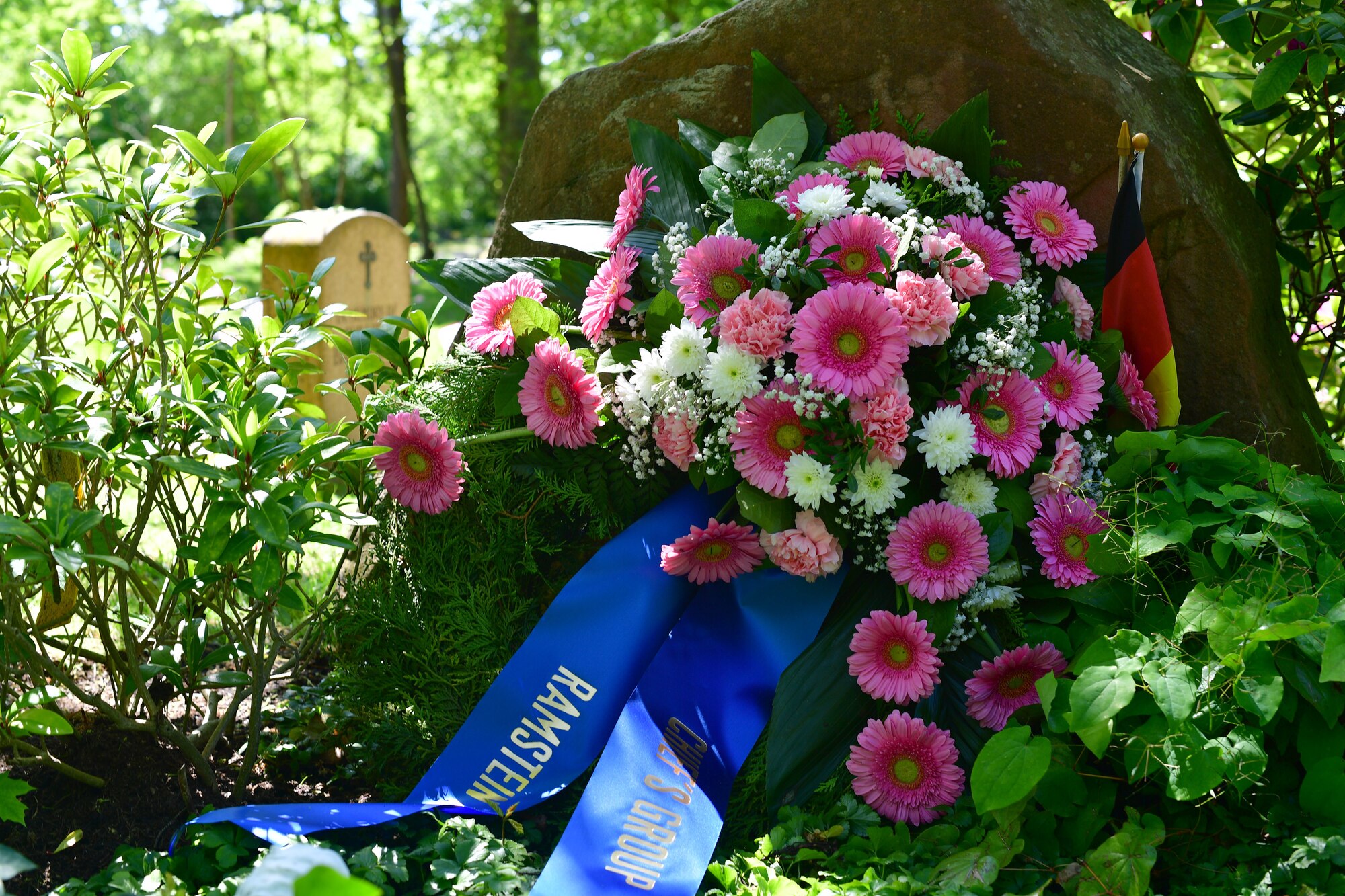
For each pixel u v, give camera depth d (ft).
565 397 8.04
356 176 104.88
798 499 7.35
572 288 9.40
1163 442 7.56
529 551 8.35
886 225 7.69
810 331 7.38
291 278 9.49
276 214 56.85
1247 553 7.11
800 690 7.82
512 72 49.62
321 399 17.87
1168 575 7.85
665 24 46.65
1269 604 6.75
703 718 7.82
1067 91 8.99
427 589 8.47
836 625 8.00
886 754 7.46
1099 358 8.40
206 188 7.71
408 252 19.39
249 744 7.97
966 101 9.13
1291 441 9.21
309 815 7.06
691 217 9.19
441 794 7.50
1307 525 7.11
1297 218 11.18
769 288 7.80
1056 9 9.53
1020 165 9.13
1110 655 6.68
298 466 7.39
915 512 7.48
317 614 8.95
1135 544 7.20
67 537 6.44
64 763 7.61
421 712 8.48
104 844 7.22
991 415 7.66
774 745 7.70
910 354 7.86
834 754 7.81
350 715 9.04
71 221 8.33
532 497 8.44
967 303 7.61
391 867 6.60
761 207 7.98
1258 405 9.01
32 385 7.13
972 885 6.43
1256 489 8.55
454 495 8.17
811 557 7.60
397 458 8.25
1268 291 9.67
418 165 100.22
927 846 7.14
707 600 8.25
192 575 8.69
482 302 8.77
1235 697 6.47
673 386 7.78
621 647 7.95
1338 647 6.26
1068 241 8.52
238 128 84.48
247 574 8.09
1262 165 11.15
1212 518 7.34
